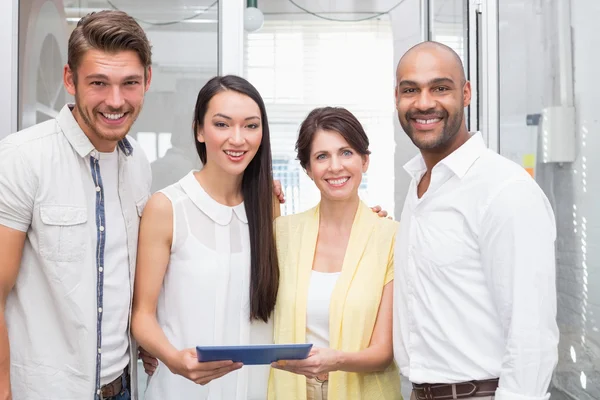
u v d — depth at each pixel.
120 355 1.79
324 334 1.90
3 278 1.62
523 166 2.52
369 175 3.44
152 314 1.87
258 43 3.44
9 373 1.63
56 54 2.55
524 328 1.47
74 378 1.69
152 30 2.61
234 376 1.95
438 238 1.64
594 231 2.32
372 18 3.45
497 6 2.53
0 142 1.68
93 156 1.73
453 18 2.91
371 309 1.89
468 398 1.60
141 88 1.68
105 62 1.60
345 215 2.01
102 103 1.63
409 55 1.66
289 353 1.56
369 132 3.45
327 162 1.93
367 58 3.45
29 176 1.62
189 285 1.88
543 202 1.54
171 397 1.91
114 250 1.78
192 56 2.62
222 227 1.93
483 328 1.58
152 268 1.87
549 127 2.45
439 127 1.64
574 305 2.41
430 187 1.68
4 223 1.62
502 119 2.54
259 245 1.94
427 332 1.66
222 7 2.60
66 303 1.67
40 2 2.53
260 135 1.90
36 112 2.54
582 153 2.37
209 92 1.88
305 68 3.45
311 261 1.96
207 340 1.87
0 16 2.46
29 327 1.68
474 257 1.60
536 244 1.49
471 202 1.60
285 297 1.93
